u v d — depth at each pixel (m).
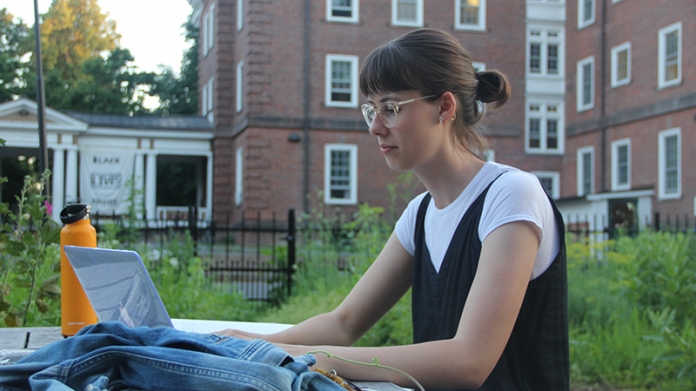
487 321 1.26
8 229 2.79
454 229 1.43
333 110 21.42
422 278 1.51
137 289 1.26
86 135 22.31
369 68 1.42
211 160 24.11
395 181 21.62
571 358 4.43
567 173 24.70
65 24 38.66
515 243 1.31
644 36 21.31
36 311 3.03
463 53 1.47
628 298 5.26
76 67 38.88
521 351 1.38
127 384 0.98
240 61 22.61
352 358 1.25
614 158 22.48
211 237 8.30
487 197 1.38
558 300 1.40
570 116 24.69
